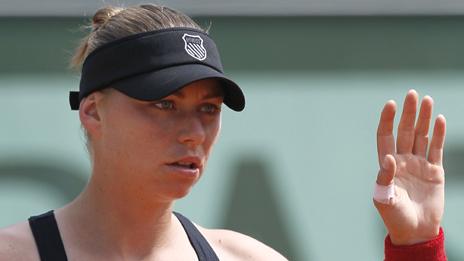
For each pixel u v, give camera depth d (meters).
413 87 14.69
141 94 7.13
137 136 7.25
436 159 8.30
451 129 14.67
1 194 13.56
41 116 13.77
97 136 7.56
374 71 14.61
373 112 14.52
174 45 7.38
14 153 13.67
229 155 14.14
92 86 7.44
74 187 13.73
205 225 13.95
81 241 7.58
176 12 7.73
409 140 8.28
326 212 14.26
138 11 7.61
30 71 13.84
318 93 14.45
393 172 7.85
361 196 14.37
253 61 14.35
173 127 7.25
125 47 7.34
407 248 8.08
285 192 14.20
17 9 13.84
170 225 7.95
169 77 7.18
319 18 14.52
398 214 8.02
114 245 7.65
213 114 7.51
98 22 7.87
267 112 14.31
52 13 13.91
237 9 14.34
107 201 7.61
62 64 13.88
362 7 14.62
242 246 8.58
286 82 14.39
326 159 14.37
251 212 14.09
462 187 14.56
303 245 14.17
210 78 7.28
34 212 13.59
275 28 14.41
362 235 14.30
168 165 7.29
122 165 7.39
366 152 14.45
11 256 7.28
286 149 14.27
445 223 14.49
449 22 14.83
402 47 14.70
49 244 7.43
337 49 14.54
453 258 14.38
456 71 14.79
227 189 14.06
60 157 13.76
